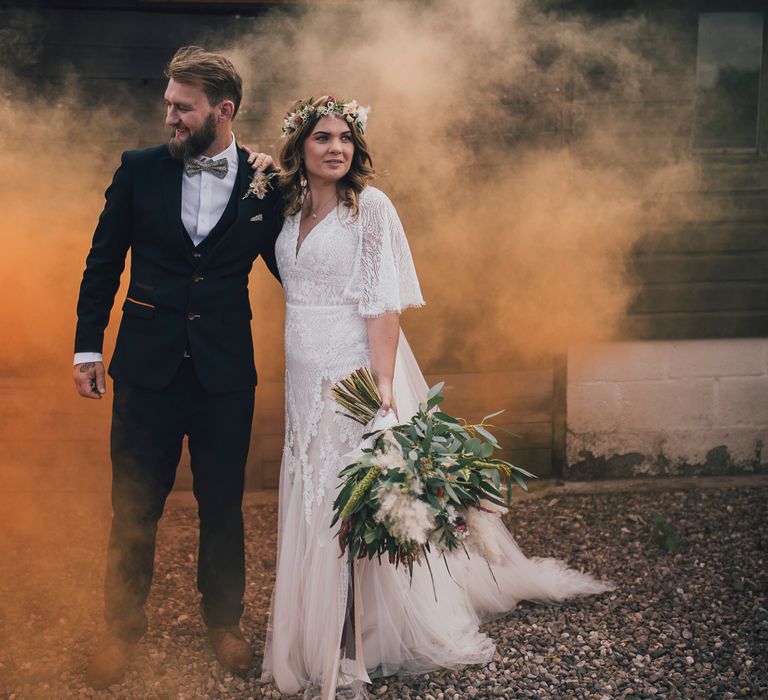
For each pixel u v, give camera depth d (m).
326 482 2.65
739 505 4.16
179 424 2.73
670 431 4.48
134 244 2.70
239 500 2.82
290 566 2.71
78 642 2.92
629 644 2.92
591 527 3.93
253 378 2.79
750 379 4.46
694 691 2.64
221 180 2.66
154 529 2.76
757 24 4.16
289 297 2.70
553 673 2.75
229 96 2.59
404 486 2.27
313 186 2.63
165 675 2.74
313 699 2.61
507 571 3.12
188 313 2.65
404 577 2.74
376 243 2.58
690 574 3.44
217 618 2.82
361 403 2.53
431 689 2.67
